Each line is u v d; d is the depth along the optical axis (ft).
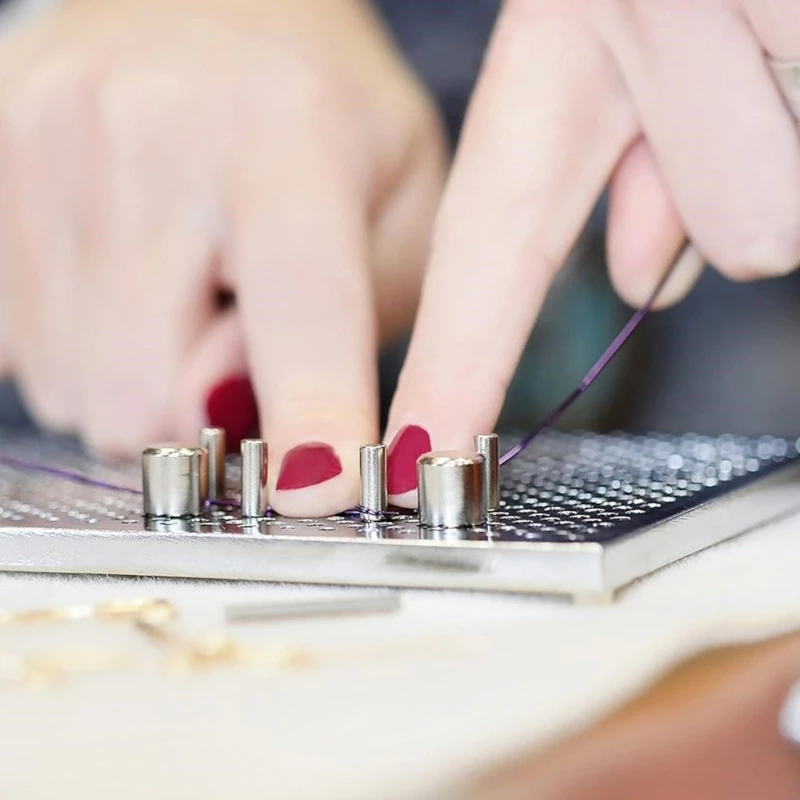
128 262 1.70
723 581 1.20
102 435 1.71
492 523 1.23
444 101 1.93
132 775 0.99
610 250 1.44
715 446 1.49
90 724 1.04
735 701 1.04
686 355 1.85
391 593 1.20
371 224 1.74
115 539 1.24
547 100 1.38
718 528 1.28
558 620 1.14
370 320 1.50
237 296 1.57
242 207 1.60
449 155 1.89
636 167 1.41
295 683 1.08
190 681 1.08
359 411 1.37
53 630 1.15
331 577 1.21
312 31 1.80
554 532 1.21
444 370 1.34
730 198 1.37
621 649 1.09
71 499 1.35
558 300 1.84
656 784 1.00
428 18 1.94
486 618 1.15
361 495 1.28
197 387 1.61
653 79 1.36
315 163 1.63
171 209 1.68
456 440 1.31
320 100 1.69
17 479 1.44
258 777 0.99
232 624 1.15
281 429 1.36
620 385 1.85
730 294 1.83
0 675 1.09
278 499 1.27
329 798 0.96
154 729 1.03
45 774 1.00
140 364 1.68
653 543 1.22
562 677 1.07
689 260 1.43
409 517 1.26
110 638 1.14
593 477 1.37
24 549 1.25
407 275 1.80
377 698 1.06
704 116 1.35
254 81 1.69
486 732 1.02
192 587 1.22
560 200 1.38
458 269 1.36
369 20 1.92
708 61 1.34
